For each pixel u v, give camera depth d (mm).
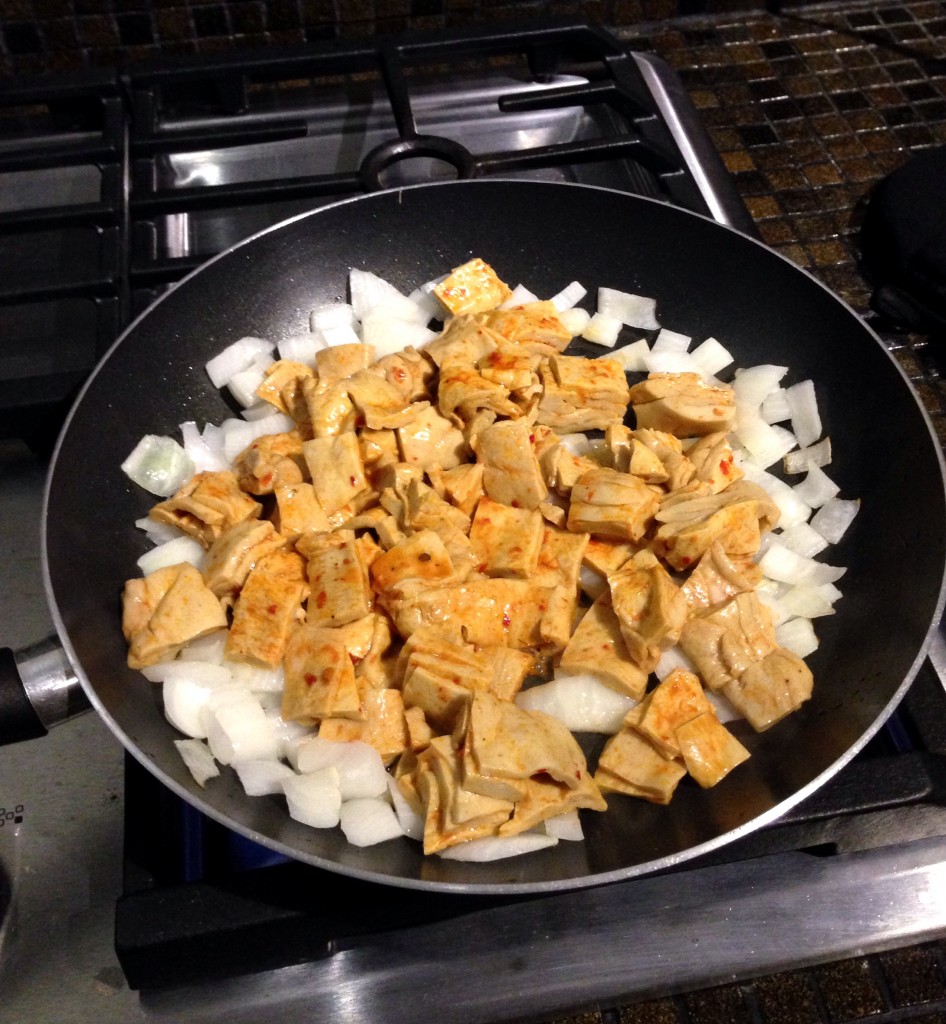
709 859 326
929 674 358
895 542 374
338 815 323
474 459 422
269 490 396
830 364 422
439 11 607
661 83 536
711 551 372
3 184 504
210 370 428
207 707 345
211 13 582
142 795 325
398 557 371
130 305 419
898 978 333
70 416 368
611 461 415
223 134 463
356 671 354
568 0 614
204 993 318
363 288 452
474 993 323
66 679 323
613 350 458
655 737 331
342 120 539
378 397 409
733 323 447
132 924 289
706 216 451
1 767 342
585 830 328
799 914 333
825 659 369
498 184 445
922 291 463
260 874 301
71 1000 312
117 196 437
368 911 302
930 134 569
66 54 588
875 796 314
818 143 564
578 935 330
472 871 308
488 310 446
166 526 391
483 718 321
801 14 639
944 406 454
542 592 375
